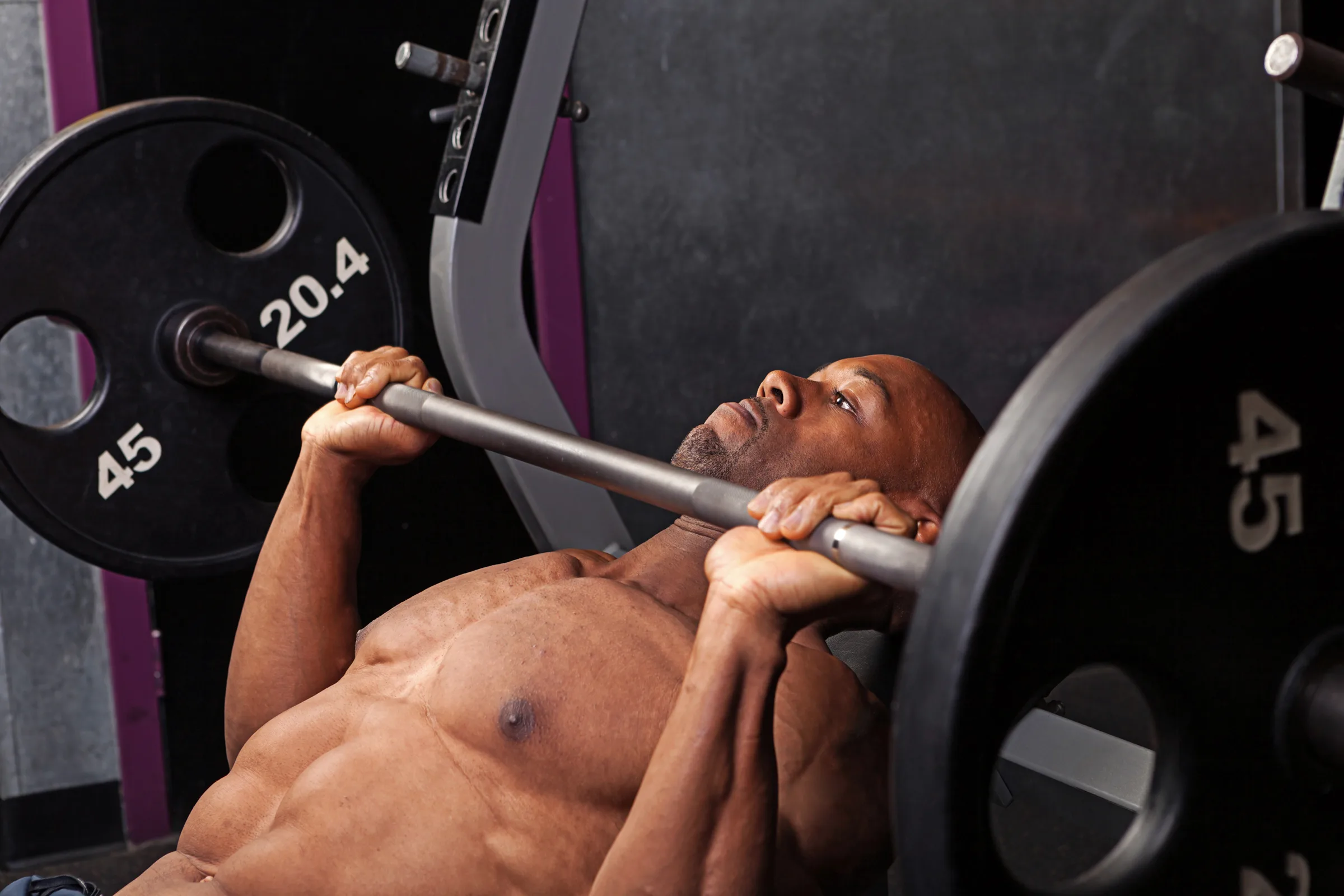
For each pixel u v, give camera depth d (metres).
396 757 0.91
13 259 1.42
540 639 0.91
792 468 1.03
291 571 1.09
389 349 1.16
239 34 2.00
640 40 2.45
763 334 2.61
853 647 1.18
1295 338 0.62
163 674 2.15
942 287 2.73
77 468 1.49
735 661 0.71
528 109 1.50
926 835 0.56
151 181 1.48
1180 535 0.61
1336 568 0.67
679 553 1.03
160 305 1.51
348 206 1.61
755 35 2.52
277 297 1.58
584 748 0.87
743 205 2.56
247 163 2.01
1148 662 0.62
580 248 2.42
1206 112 2.81
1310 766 0.68
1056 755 1.54
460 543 2.25
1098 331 0.56
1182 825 0.65
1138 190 2.82
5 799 2.14
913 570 0.65
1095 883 0.64
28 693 2.16
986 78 2.68
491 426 1.01
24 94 2.06
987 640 0.54
